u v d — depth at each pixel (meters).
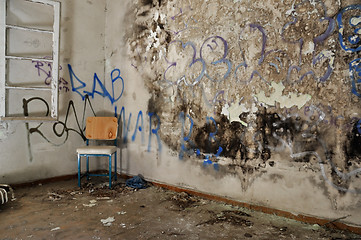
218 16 2.93
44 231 2.20
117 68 3.98
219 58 2.92
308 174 2.42
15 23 3.24
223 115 2.92
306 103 2.42
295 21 2.45
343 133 2.26
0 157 3.19
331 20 2.28
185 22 3.20
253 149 2.72
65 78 3.71
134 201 2.95
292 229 2.31
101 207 2.75
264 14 2.62
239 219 2.50
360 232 2.20
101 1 4.09
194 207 2.79
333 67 2.29
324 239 2.13
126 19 3.85
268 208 2.64
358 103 2.19
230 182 2.89
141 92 3.69
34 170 3.46
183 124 3.25
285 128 2.54
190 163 3.20
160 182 3.50
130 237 2.12
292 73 2.48
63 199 2.97
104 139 3.70
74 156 3.84
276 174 2.59
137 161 3.77
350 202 2.24
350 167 2.23
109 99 4.11
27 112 3.36
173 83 3.33
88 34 3.95
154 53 3.52
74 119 3.82
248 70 2.73
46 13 3.49
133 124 3.80
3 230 2.20
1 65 3.06
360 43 2.17
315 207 2.40
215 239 2.11
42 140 3.51
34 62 3.40
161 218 2.50
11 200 2.91
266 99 2.63
